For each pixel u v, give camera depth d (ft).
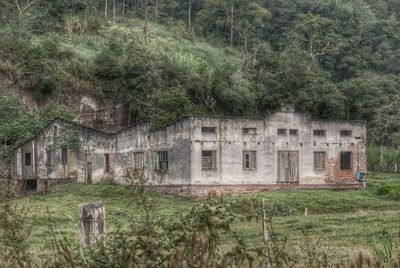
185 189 134.72
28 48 223.71
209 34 342.23
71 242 39.99
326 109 252.62
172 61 250.37
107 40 272.92
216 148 137.08
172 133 139.13
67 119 175.52
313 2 362.33
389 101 266.57
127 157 150.51
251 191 140.26
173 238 26.71
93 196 134.21
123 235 27.63
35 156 169.48
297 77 263.70
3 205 35.99
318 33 329.31
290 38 330.95
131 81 226.17
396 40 356.38
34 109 207.51
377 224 92.07
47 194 144.77
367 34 351.25
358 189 152.25
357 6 371.35
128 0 342.03
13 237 32.68
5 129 176.55
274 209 114.32
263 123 143.13
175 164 137.90
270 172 143.13
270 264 30.14
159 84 228.02
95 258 27.55
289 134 146.20
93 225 30.99
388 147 242.58
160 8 350.84
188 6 367.25
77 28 274.98
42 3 283.59
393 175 196.24
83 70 226.17
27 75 216.95
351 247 63.82
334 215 107.55
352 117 267.39
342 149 152.46
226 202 28.25
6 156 172.14
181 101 199.31
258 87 255.29
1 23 254.68
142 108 217.15
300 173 146.72
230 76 250.98
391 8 409.49
